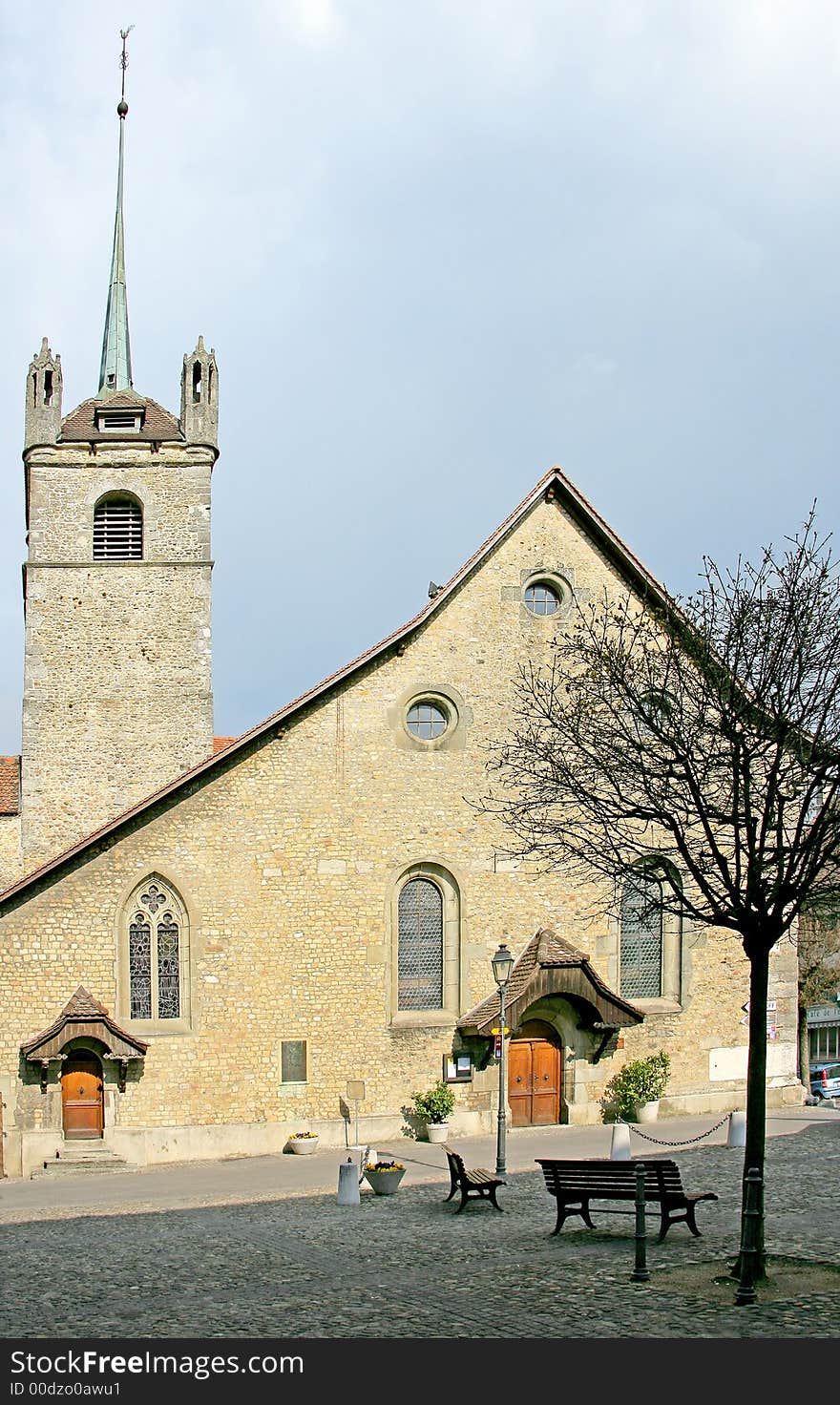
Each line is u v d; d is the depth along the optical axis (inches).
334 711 1251.2
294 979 1215.6
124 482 1558.8
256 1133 1190.3
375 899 1242.0
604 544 1328.7
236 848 1214.3
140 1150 1159.6
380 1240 784.3
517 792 1278.3
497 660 1295.5
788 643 758.5
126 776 1508.4
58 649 1520.7
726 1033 1346.0
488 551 1300.4
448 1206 919.7
